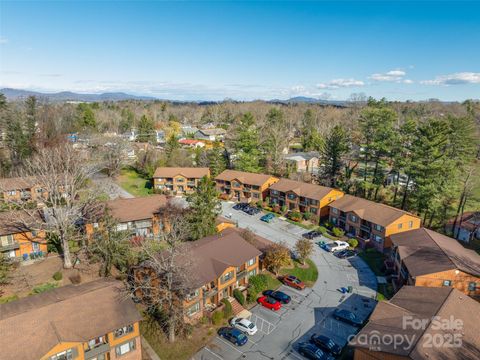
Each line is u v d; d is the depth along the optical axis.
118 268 47.16
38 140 90.19
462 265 42.12
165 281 36.72
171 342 35.38
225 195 84.31
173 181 86.00
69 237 47.66
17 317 29.80
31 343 27.89
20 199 63.41
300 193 72.81
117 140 97.44
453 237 62.44
